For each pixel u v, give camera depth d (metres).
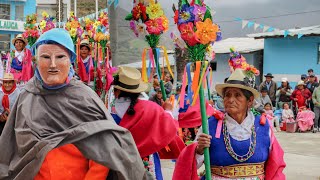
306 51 24.66
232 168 3.91
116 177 3.11
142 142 4.82
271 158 3.97
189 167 4.03
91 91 3.17
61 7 26.67
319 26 24.31
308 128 15.89
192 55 4.40
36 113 3.01
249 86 3.89
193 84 4.29
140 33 5.78
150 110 4.95
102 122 3.02
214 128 3.97
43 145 2.90
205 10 4.40
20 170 3.01
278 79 25.55
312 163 9.53
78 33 9.29
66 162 3.02
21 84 9.37
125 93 5.00
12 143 3.11
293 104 16.70
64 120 3.01
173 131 4.93
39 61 3.04
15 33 41.66
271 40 25.75
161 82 6.07
